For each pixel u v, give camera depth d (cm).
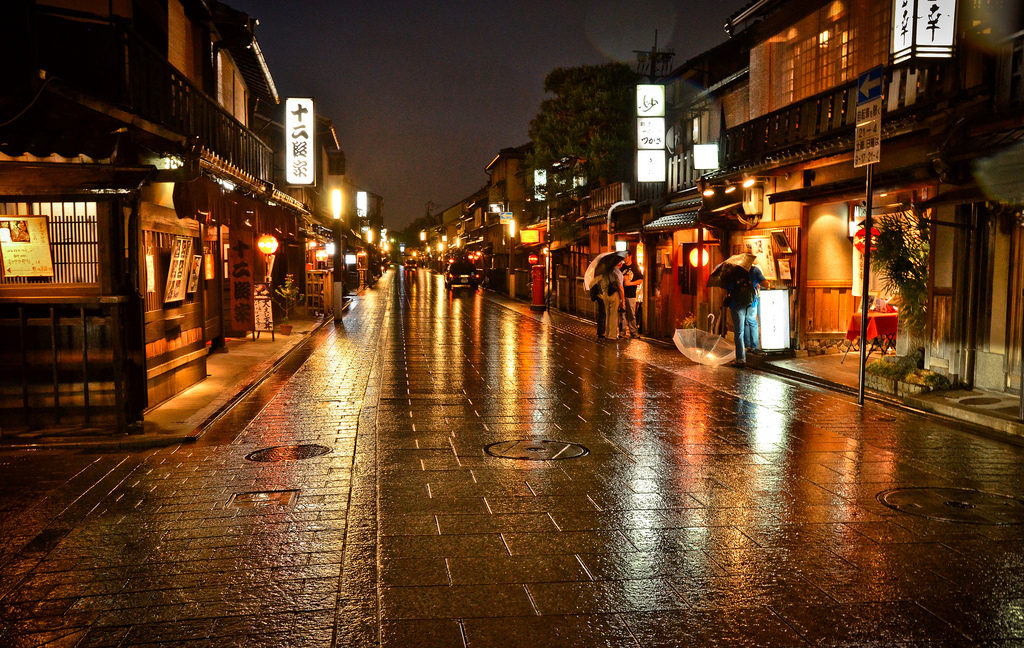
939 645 379
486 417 970
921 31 990
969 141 946
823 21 1409
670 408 1030
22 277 850
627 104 2850
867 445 803
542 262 3800
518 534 536
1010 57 920
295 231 2291
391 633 391
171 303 1114
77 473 698
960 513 578
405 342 1950
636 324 2148
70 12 845
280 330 2041
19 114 688
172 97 1032
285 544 518
